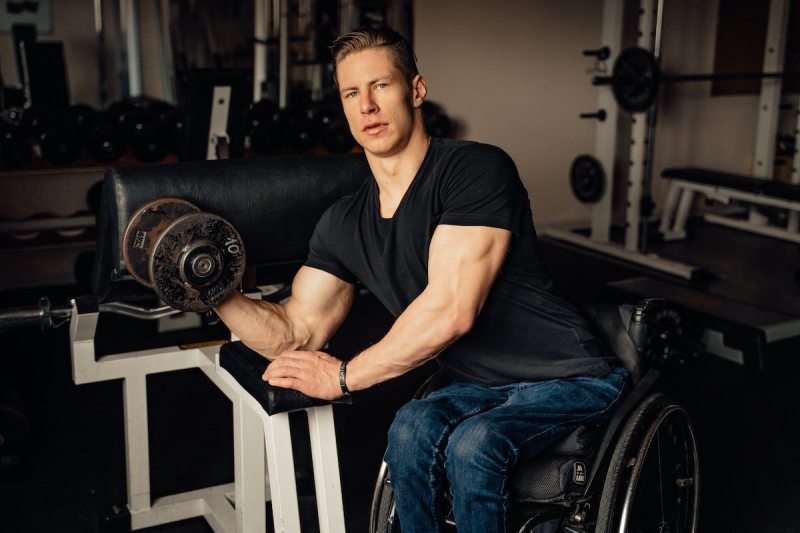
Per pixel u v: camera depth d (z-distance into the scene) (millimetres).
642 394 1414
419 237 1337
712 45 4941
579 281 3801
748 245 4469
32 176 3791
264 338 1396
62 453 2221
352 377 1301
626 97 3859
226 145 2266
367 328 3104
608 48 4109
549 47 4613
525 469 1304
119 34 3822
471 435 1261
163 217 1229
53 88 3514
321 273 1460
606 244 4320
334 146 3684
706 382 2674
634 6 4715
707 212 5223
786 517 1884
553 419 1316
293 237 1551
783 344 2984
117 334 3078
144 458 1798
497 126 4617
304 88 4148
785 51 4457
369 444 2266
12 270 3775
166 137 3385
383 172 1354
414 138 1345
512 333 1385
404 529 1323
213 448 2264
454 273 1273
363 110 1291
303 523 1884
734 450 2217
